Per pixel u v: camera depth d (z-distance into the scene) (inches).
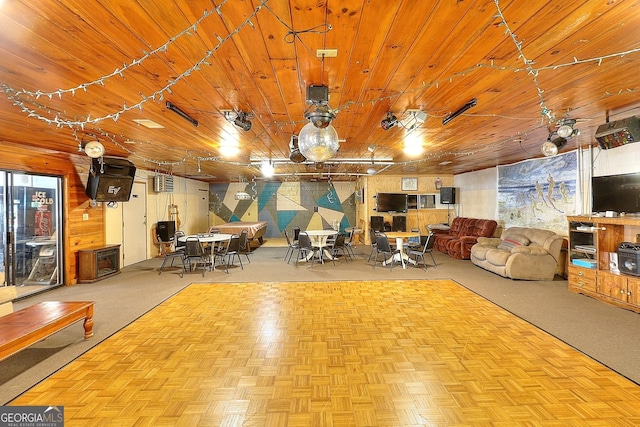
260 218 466.9
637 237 158.7
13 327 98.3
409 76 89.9
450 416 76.5
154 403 82.1
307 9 58.5
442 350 109.8
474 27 65.2
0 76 85.6
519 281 205.2
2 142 161.8
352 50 74.5
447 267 251.9
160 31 65.5
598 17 61.9
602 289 160.7
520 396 83.7
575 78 92.2
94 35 66.2
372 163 272.4
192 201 403.5
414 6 57.9
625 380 90.3
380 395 85.0
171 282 208.2
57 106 110.3
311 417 76.7
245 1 56.1
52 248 199.3
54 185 198.8
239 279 215.5
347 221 466.0
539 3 57.1
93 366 100.7
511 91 102.3
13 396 85.4
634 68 85.6
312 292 182.7
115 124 135.1
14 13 57.4
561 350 108.7
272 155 221.6
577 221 178.7
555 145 151.7
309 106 113.4
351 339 119.2
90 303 122.4
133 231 278.1
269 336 122.3
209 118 128.4
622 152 174.2
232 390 87.7
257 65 81.9
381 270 242.4
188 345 115.1
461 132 159.2
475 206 331.6
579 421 74.0
